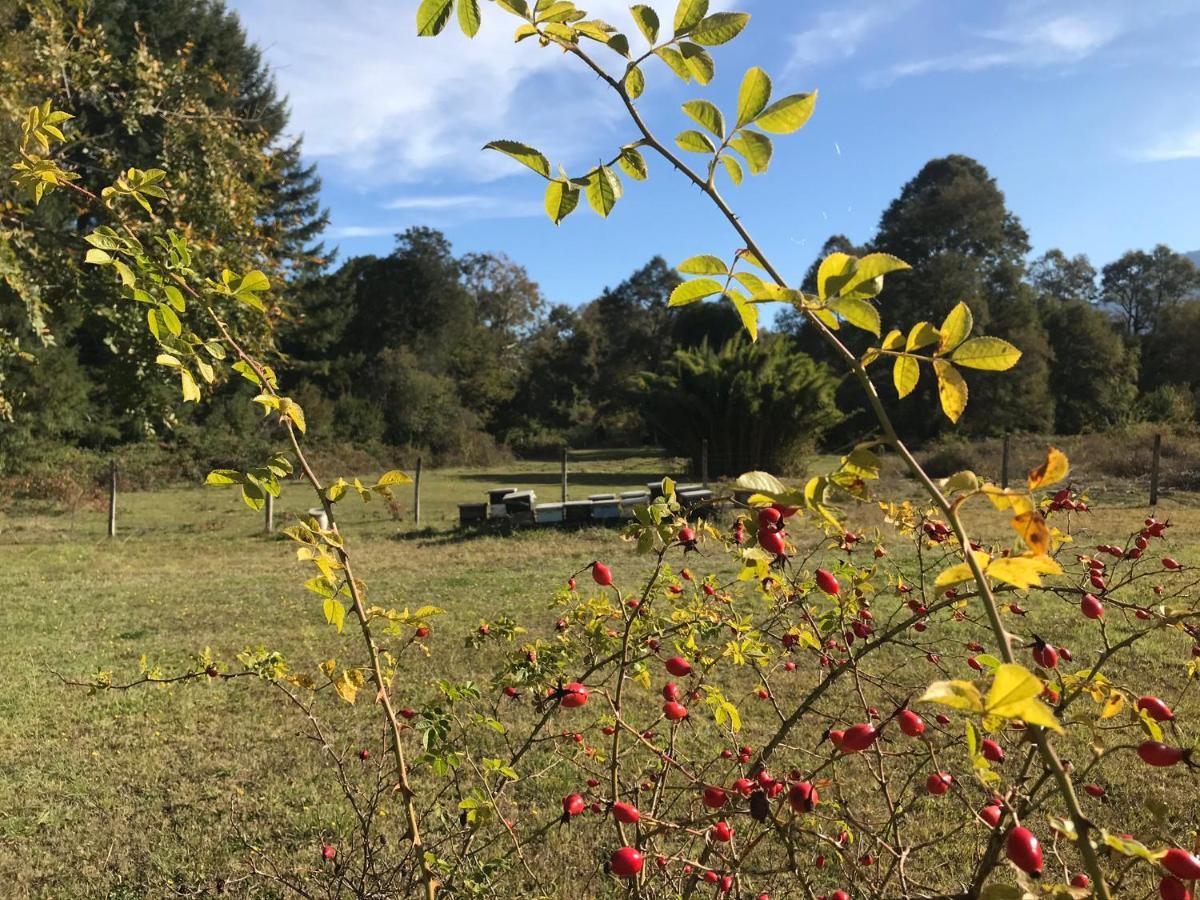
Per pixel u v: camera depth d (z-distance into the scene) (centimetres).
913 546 638
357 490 146
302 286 2956
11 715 427
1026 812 111
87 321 1830
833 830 198
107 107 816
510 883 251
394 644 531
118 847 298
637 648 195
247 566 896
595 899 243
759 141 90
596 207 98
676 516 153
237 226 779
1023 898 81
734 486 85
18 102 668
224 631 593
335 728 402
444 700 200
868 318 81
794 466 1920
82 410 1888
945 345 82
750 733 360
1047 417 2556
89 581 807
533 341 4916
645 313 4834
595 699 404
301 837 296
